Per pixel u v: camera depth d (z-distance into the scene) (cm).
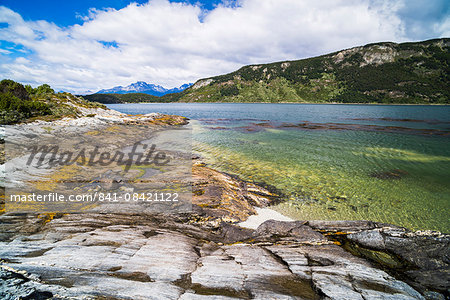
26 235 709
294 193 1525
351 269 645
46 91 4362
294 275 604
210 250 776
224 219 1088
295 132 4141
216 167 2033
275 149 2745
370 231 889
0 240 659
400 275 651
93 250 640
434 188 1619
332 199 1444
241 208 1237
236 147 2839
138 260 614
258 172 1919
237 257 715
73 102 4172
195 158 2197
